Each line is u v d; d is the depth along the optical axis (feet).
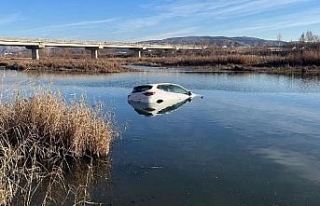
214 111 66.85
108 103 76.02
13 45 288.30
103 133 39.50
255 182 32.48
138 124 54.90
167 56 396.57
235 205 28.07
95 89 107.96
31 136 34.01
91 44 355.15
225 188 31.14
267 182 32.48
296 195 29.86
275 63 217.15
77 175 33.76
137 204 28.12
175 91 79.20
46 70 198.18
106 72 193.26
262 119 59.72
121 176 33.73
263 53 328.08
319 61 203.82
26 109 38.93
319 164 37.22
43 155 35.65
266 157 39.37
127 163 37.27
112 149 41.93
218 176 33.86
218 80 143.43
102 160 38.06
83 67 206.80
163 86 77.36
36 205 27.09
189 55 381.40
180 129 51.83
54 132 37.83
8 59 280.72
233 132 50.34
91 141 38.88
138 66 258.98
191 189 30.96
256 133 49.96
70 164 36.50
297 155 40.11
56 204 27.53
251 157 39.34
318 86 118.32
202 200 28.89
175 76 165.68
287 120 59.06
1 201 24.45
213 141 45.62
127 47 403.13
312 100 84.33
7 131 36.91
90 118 40.16
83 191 30.09
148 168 35.86
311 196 29.66
